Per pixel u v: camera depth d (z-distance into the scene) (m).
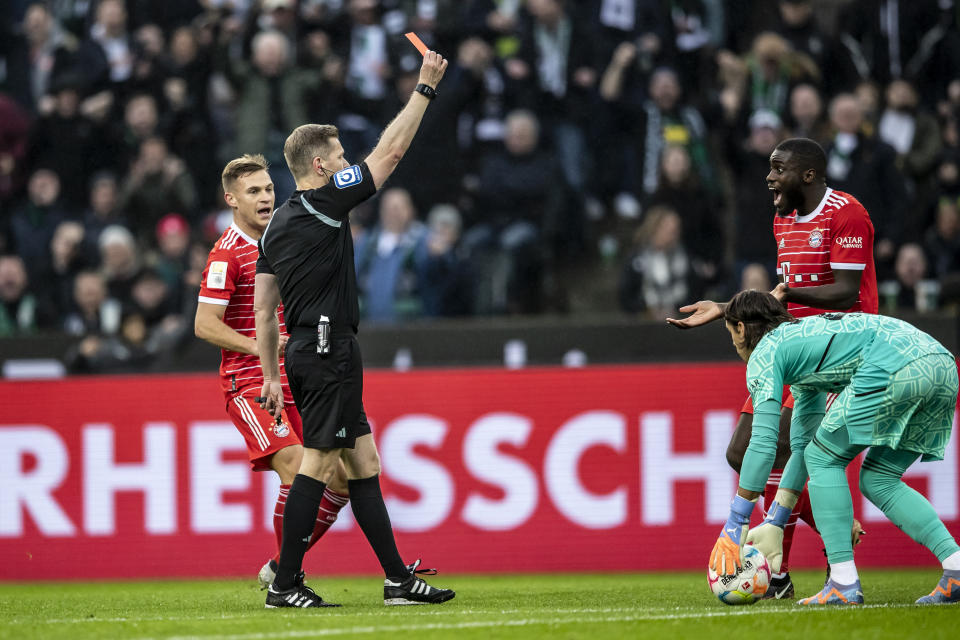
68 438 28.78
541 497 28.41
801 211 18.14
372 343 32.38
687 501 28.27
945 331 30.78
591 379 28.59
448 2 40.88
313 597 16.42
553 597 19.39
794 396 16.84
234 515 28.42
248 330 19.56
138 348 33.62
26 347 33.50
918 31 40.97
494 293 36.25
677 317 34.78
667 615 15.09
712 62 39.31
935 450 15.80
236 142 39.03
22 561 28.55
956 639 12.66
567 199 37.59
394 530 28.44
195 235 38.62
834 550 15.84
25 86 42.69
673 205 36.97
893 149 37.16
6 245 38.44
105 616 16.78
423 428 28.66
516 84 39.09
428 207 38.41
